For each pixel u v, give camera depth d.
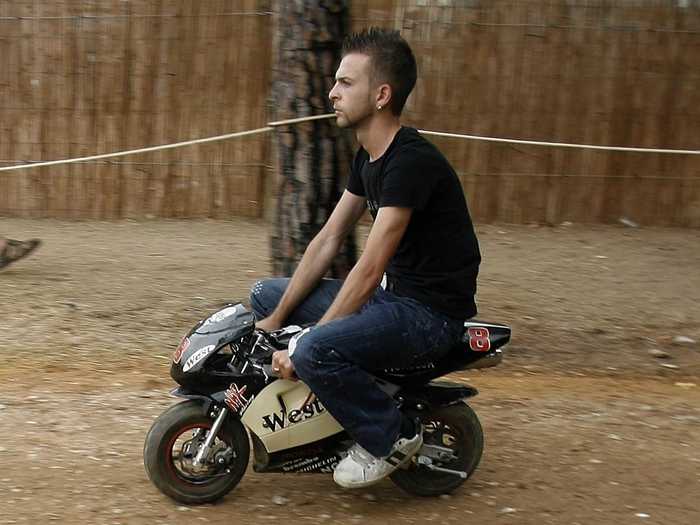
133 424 4.93
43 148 9.86
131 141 9.84
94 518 3.89
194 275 7.94
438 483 4.15
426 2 9.66
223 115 9.81
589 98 9.88
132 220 9.95
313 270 4.16
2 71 9.73
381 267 3.70
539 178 10.00
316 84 5.27
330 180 5.37
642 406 5.51
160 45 9.69
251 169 9.94
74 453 4.54
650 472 4.53
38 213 9.98
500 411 5.31
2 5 9.60
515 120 9.88
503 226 10.02
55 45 9.67
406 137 3.78
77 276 7.78
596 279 8.25
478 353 3.91
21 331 6.41
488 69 9.79
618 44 9.80
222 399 3.85
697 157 9.99
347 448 3.96
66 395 5.34
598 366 6.35
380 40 3.77
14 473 4.29
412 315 3.78
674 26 9.78
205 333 3.83
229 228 9.70
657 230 10.04
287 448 3.90
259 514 3.97
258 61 9.70
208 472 4.00
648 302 7.66
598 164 10.00
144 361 6.00
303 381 3.71
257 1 9.59
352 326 3.70
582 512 4.10
